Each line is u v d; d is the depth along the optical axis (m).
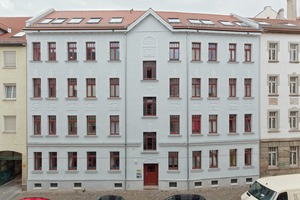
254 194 18.09
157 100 26.70
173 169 26.89
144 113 26.95
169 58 26.81
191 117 26.89
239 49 27.88
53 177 26.88
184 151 26.70
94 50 26.92
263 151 28.64
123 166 26.78
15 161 30.73
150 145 27.06
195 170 26.86
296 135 29.42
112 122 27.12
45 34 26.59
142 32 26.59
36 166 27.14
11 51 27.11
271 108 28.78
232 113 27.80
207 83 27.14
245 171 28.16
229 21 29.48
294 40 29.33
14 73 27.08
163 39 26.59
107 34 26.61
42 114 26.80
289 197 16.64
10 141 27.11
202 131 27.09
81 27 26.30
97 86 26.72
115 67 26.69
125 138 26.70
